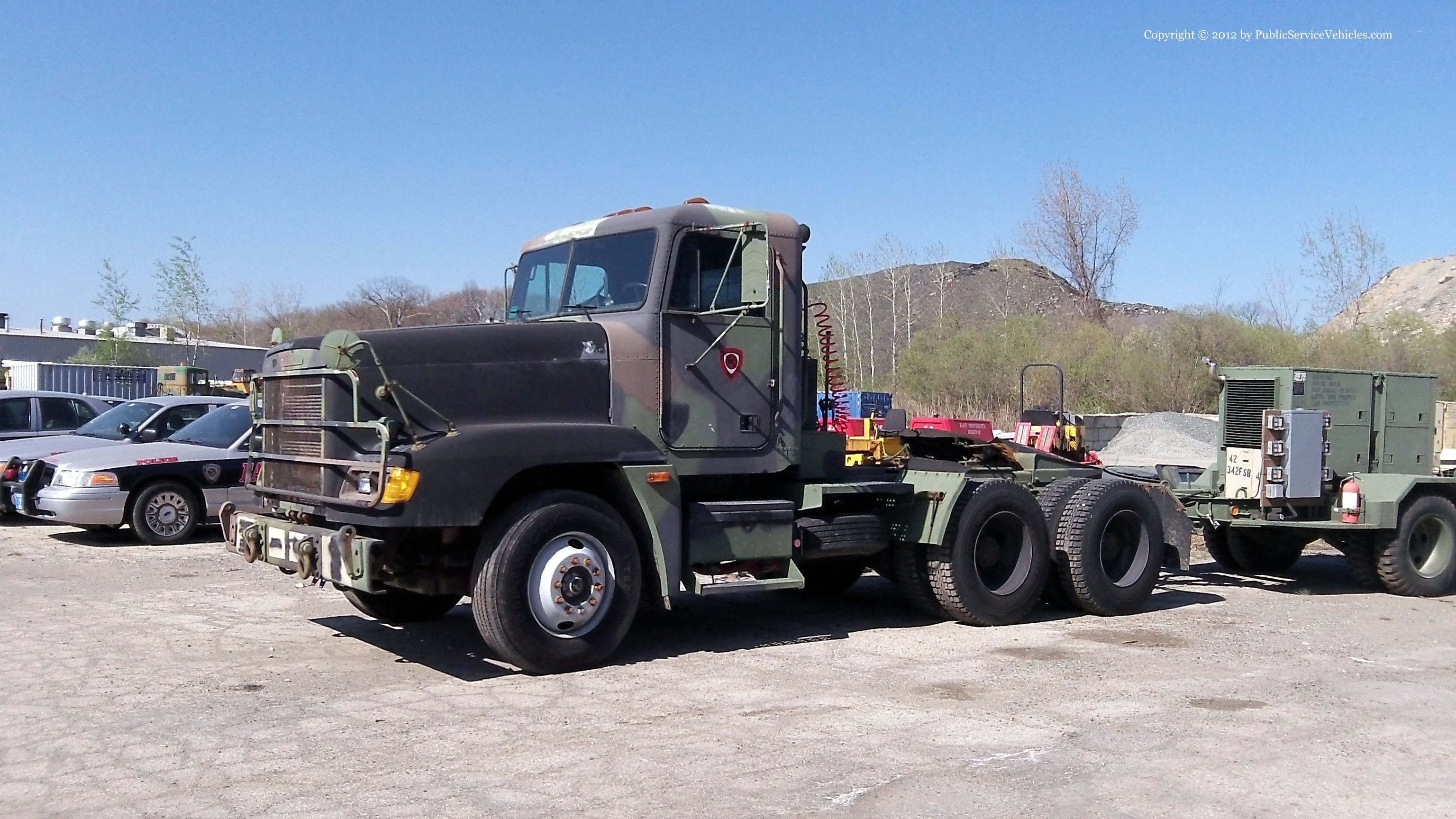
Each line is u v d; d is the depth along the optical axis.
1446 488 10.35
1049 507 8.91
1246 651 7.50
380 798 4.44
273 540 6.88
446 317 16.23
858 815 4.30
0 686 6.15
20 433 15.49
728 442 7.32
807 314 7.86
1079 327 33.16
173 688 6.16
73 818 4.22
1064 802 4.47
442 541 6.70
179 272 30.23
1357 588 10.59
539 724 5.51
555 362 6.79
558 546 6.53
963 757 5.04
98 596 9.02
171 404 14.44
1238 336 28.25
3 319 45.84
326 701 5.90
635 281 7.18
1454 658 7.36
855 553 7.92
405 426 6.26
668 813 4.31
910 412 28.78
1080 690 6.34
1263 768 4.94
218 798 4.43
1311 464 10.08
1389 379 10.70
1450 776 4.87
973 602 8.16
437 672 6.60
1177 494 10.45
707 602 9.27
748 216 7.48
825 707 5.90
